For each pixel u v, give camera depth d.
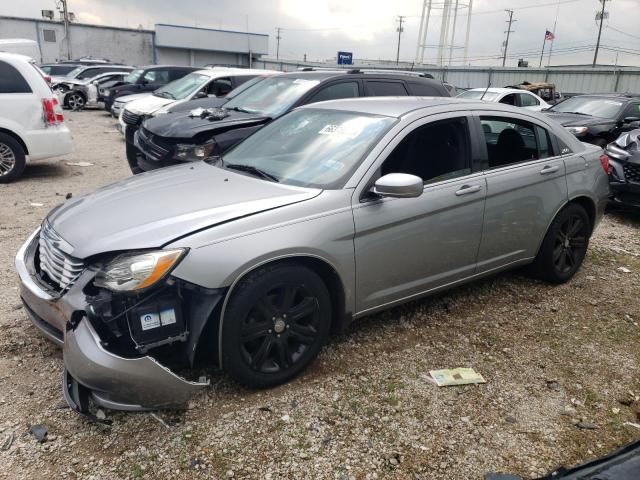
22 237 5.80
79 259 2.88
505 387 3.36
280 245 3.02
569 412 3.14
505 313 4.37
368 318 4.16
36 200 7.45
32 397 3.09
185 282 2.79
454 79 37.62
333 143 3.81
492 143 4.25
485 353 3.76
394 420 3.01
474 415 3.08
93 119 18.73
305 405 3.10
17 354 3.51
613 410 3.17
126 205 3.27
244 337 3.03
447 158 3.92
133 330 2.74
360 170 3.48
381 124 3.79
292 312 3.19
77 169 9.81
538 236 4.59
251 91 7.91
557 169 4.61
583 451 2.82
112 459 2.65
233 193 3.37
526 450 2.82
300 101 6.98
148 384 2.67
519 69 34.69
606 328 4.19
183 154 6.34
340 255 3.29
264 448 2.76
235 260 2.88
